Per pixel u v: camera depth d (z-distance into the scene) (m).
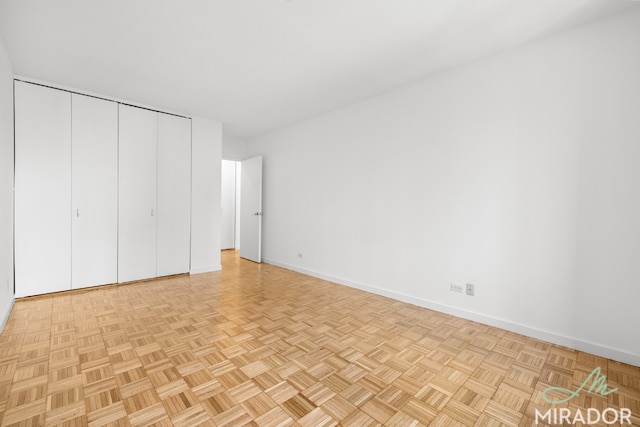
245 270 5.12
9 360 2.09
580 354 2.27
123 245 4.09
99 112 3.85
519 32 2.42
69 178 3.66
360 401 1.71
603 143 2.23
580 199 2.33
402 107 3.53
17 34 2.50
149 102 4.14
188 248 4.72
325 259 4.56
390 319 2.95
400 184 3.56
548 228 2.48
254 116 4.73
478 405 1.69
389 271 3.68
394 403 1.69
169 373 1.95
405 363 2.12
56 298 3.45
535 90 2.54
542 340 2.50
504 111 2.72
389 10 2.17
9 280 3.03
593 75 2.27
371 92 3.71
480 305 2.88
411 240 3.45
